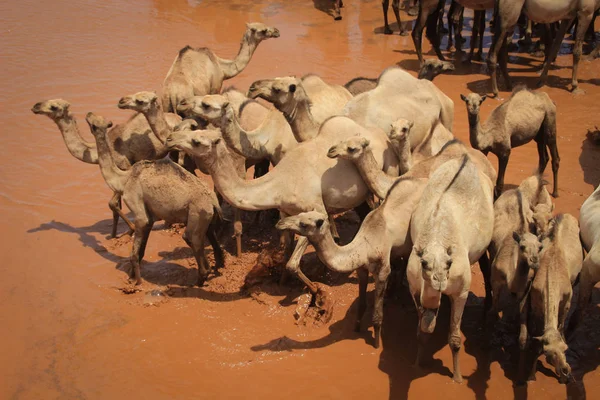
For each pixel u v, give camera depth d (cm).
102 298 883
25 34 1908
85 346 801
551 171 1173
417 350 790
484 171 865
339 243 962
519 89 1070
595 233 796
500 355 780
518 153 1247
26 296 888
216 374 757
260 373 757
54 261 960
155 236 1032
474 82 1577
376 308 778
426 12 1609
